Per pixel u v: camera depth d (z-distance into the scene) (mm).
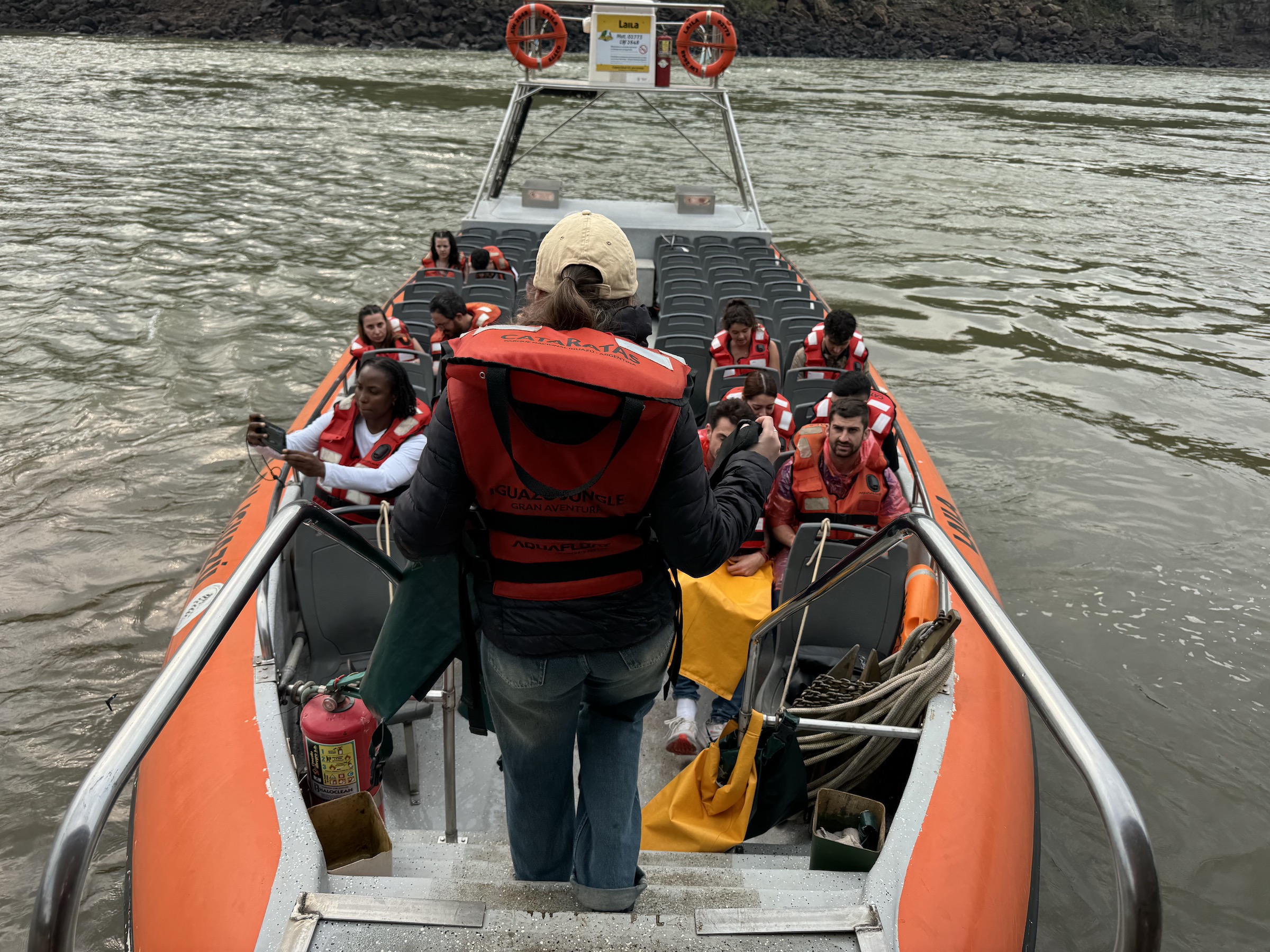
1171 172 22156
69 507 5672
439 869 2205
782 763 2590
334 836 2139
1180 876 3514
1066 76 57688
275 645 3062
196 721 2465
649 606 1599
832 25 69625
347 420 3557
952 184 19359
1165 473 6883
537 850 1874
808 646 3416
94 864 3273
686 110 30234
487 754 3197
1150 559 5715
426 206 14859
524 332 1463
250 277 10578
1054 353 9562
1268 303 11891
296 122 23969
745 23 67500
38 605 4742
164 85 31141
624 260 1577
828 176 19516
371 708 1775
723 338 5660
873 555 2137
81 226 12750
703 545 1521
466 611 1644
